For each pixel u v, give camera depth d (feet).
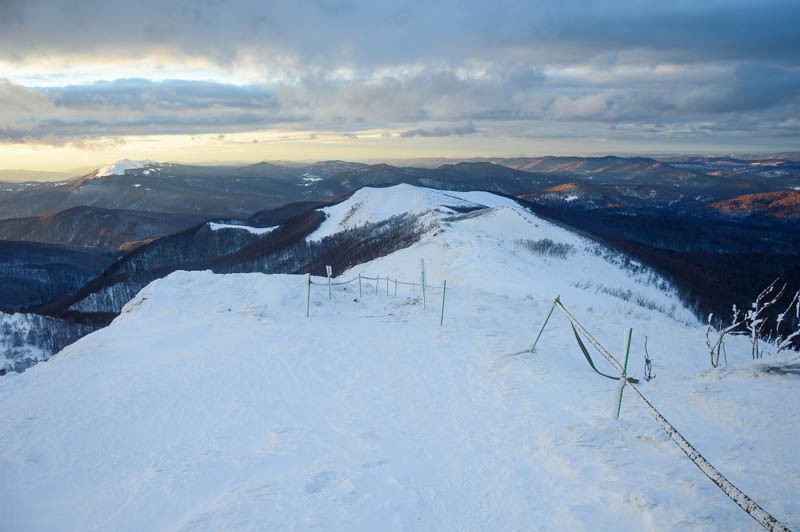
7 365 206.18
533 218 242.99
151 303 65.57
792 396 26.73
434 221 249.34
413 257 161.68
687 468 21.13
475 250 143.54
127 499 25.03
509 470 23.49
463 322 53.36
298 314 61.05
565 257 189.98
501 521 19.54
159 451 30.40
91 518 23.79
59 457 30.45
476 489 22.21
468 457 25.39
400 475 23.84
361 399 35.58
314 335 52.85
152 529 22.27
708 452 22.49
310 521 19.95
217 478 25.93
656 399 29.25
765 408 25.76
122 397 39.58
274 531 19.38
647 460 22.33
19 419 36.11
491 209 278.46
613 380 34.55
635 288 172.24
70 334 238.89
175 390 40.34
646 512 18.38
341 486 22.80
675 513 17.94
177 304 65.62
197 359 47.91
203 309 63.93
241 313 60.85
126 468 28.66
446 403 33.19
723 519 17.28
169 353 51.57
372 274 159.94
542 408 30.09
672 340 51.55
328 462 26.04
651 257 240.94
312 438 29.73
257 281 70.33
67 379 44.93
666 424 17.93
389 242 268.41
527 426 27.91
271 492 22.41
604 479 21.34
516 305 61.93
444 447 26.86
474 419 30.04
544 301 65.87
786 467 20.49
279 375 42.04
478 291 71.31
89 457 30.32
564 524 18.71
